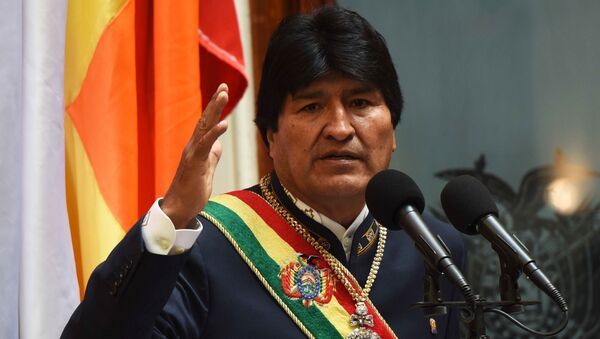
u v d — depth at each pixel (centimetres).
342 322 639
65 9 765
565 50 1274
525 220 1251
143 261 527
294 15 654
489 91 1263
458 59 1264
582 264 1241
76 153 795
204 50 918
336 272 655
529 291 1220
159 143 827
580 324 1227
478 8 1273
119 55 804
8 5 729
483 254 1227
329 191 633
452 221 569
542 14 1277
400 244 691
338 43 632
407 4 1263
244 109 1036
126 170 796
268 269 641
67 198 802
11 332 715
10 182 717
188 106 836
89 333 537
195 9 849
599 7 1275
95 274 542
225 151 1030
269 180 696
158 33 837
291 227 666
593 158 1259
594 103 1266
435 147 1255
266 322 627
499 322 1213
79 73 800
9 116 721
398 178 557
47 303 725
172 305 599
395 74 657
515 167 1259
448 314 689
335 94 632
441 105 1259
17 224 720
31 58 745
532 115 1263
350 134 627
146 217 532
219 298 625
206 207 667
